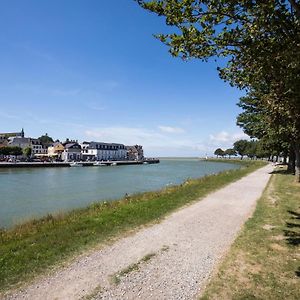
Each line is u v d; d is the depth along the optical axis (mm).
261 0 5945
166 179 48312
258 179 30953
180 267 7480
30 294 6129
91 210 15523
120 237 9906
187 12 6176
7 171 68312
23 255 8094
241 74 8047
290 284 6480
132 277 6914
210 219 12500
